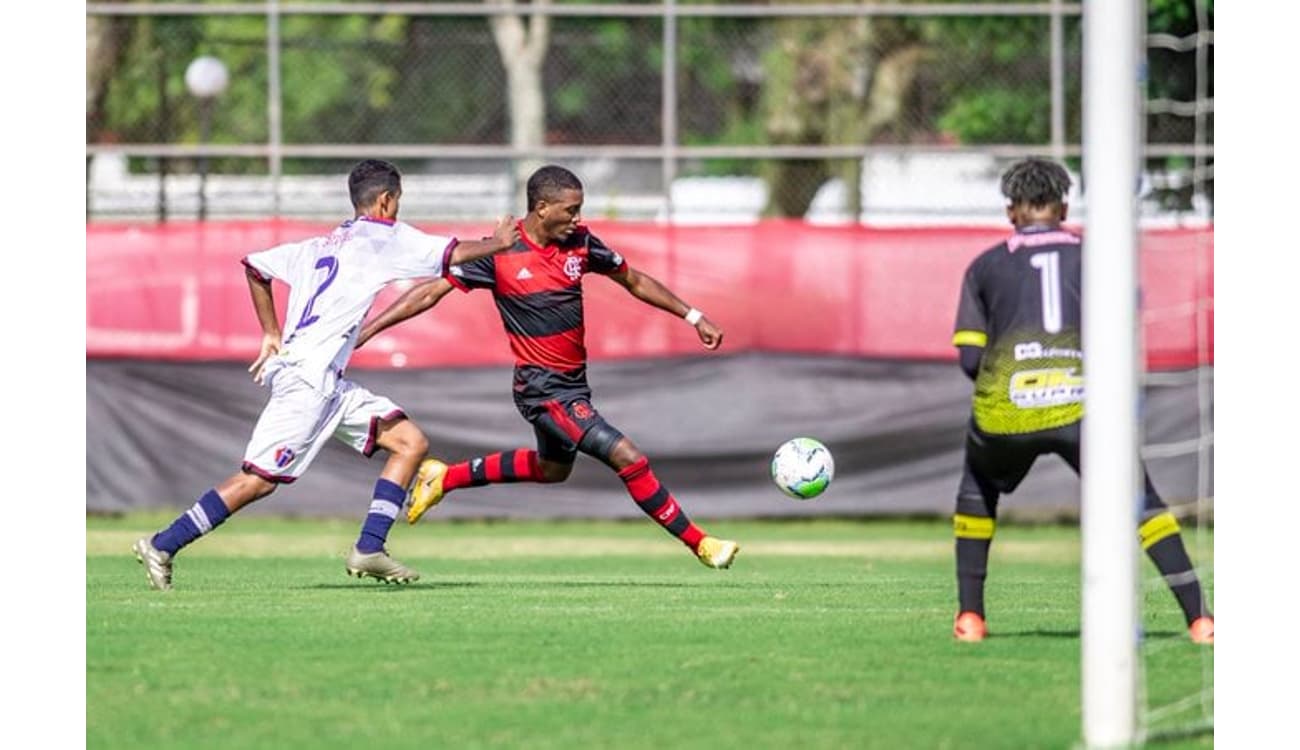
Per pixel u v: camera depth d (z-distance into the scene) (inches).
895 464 2212.1
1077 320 920.9
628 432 2204.7
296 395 1205.7
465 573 1509.6
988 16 2474.2
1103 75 713.6
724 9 2222.0
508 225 1197.7
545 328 1256.8
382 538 1256.2
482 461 1314.0
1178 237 2112.5
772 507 2213.3
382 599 1180.5
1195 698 850.1
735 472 2214.6
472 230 2212.1
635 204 2532.0
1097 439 714.8
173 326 2208.4
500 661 910.4
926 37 2659.9
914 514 2215.8
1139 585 751.7
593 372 2204.7
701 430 2210.9
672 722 770.8
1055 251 925.8
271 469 1214.9
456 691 834.8
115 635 991.6
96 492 2210.9
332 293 1206.9
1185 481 2106.3
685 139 3068.4
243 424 2202.3
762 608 1139.9
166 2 2474.2
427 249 1197.7
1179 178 2239.2
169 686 850.8
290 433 1210.0
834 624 1048.2
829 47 2847.0
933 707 800.3
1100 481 713.6
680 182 2847.0
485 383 2199.8
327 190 2496.3
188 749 730.2
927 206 2527.1
